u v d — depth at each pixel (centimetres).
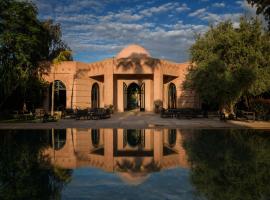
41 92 3152
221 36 2195
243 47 2123
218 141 1257
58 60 2864
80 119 2528
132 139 1345
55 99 3394
